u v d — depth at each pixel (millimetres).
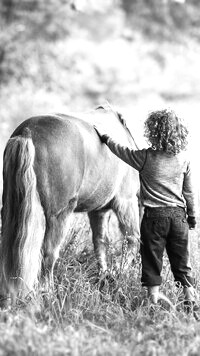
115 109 9805
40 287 7645
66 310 7430
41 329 6242
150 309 7672
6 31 31062
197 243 9859
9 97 26906
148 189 7883
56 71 31219
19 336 5988
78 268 8906
